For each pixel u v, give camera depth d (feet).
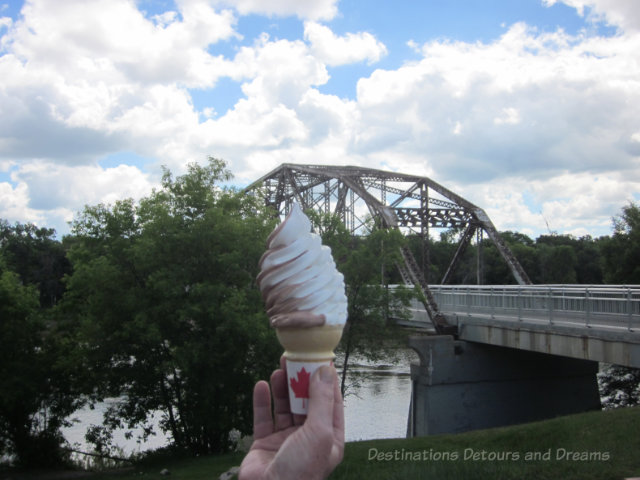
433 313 94.63
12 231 254.06
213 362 55.83
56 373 67.46
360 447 45.68
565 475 32.04
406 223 135.64
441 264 258.78
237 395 60.75
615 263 109.40
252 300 59.21
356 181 148.66
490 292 86.69
